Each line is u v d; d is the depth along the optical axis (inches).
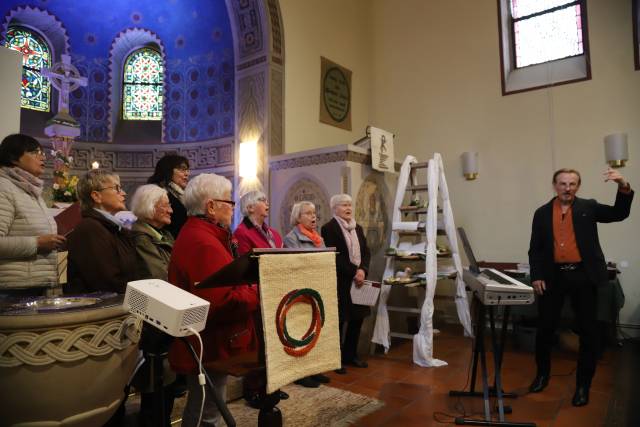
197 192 75.5
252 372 61.3
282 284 62.6
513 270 200.2
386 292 180.1
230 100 245.6
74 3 259.8
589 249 121.1
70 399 54.3
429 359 161.3
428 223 174.2
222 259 70.5
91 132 267.0
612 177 117.7
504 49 237.6
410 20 268.7
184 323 52.6
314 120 234.1
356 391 135.0
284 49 218.5
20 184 85.5
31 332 52.1
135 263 93.7
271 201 204.5
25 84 252.7
